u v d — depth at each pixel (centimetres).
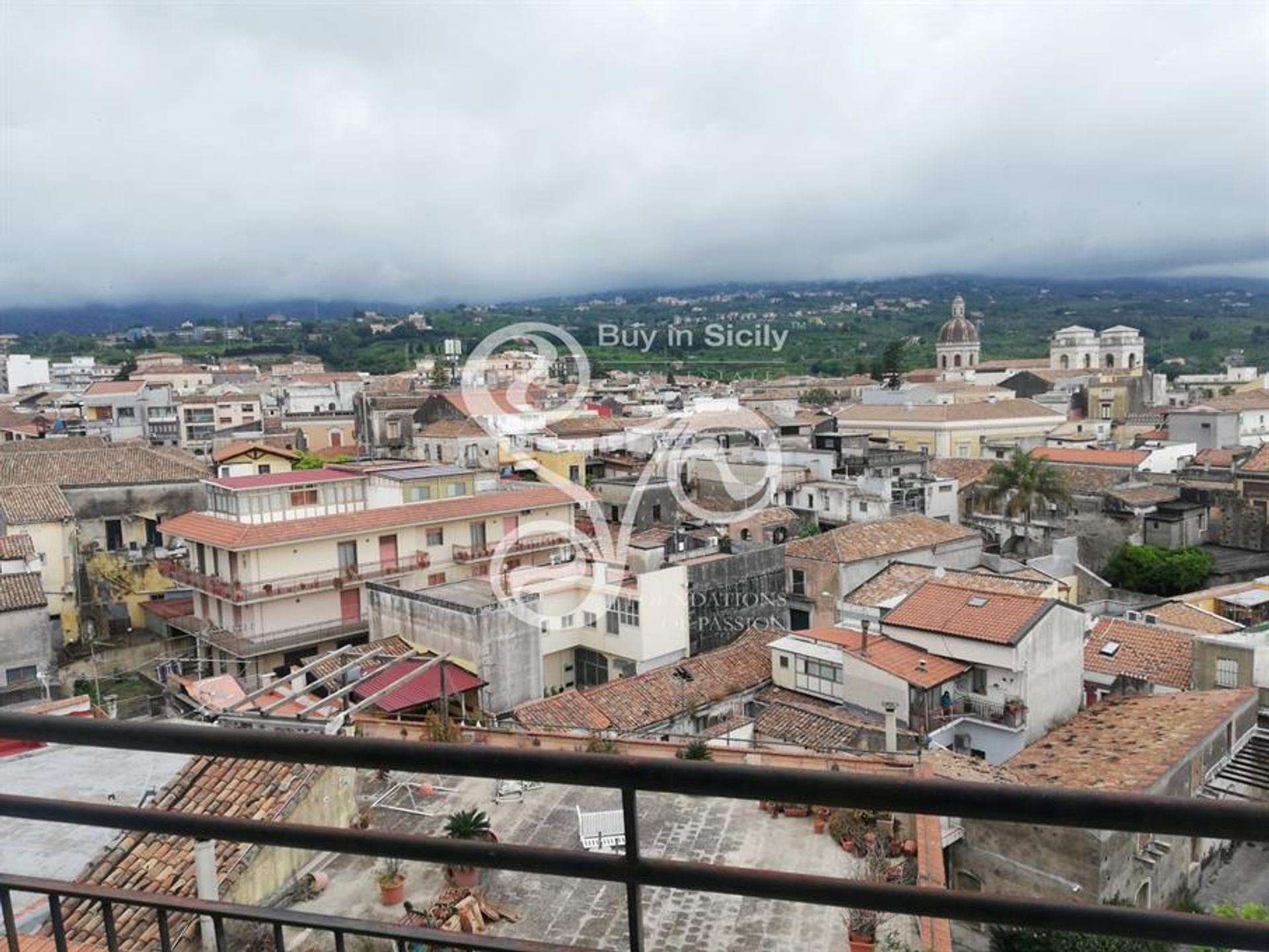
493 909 838
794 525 3544
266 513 3073
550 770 212
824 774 198
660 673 2220
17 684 2505
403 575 3108
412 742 221
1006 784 191
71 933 773
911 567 2877
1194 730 1761
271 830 241
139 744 238
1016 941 987
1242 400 5856
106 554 3341
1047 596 2319
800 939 800
